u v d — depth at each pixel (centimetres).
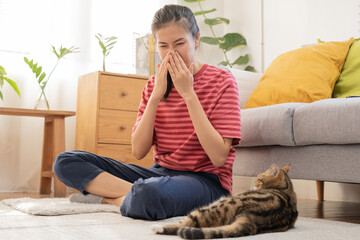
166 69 167
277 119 200
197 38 175
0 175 313
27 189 320
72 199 184
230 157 173
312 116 186
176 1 398
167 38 162
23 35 323
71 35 340
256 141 215
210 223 115
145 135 171
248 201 118
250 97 256
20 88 321
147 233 117
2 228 125
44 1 331
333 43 255
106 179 175
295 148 200
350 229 133
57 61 332
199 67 179
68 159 178
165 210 147
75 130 334
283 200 127
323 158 186
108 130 297
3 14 318
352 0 310
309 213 217
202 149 168
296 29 354
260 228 115
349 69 245
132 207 147
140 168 180
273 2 377
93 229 124
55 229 124
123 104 303
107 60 354
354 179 173
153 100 171
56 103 333
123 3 361
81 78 322
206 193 161
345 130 171
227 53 426
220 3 428
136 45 344
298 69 245
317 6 336
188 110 162
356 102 171
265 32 385
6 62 318
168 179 152
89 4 348
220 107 166
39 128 326
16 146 318
